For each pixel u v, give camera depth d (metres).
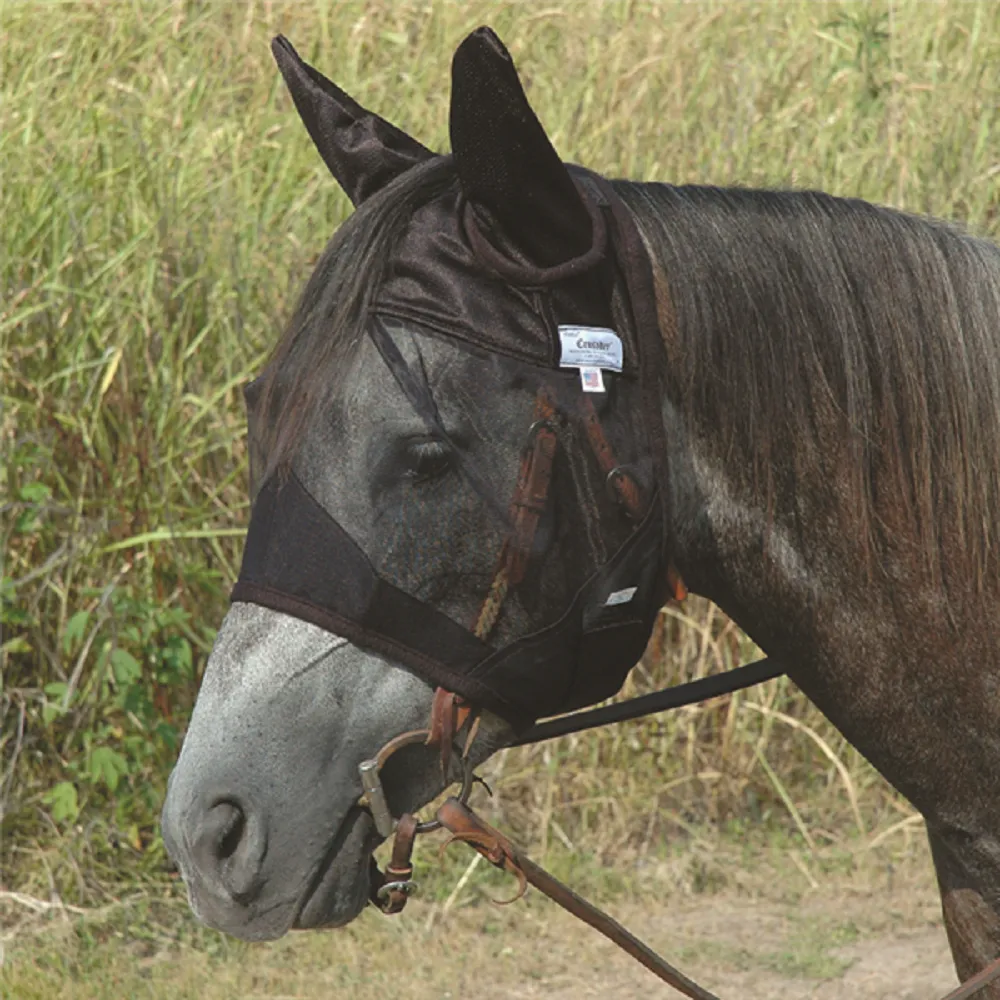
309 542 2.04
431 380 2.02
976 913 2.48
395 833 2.10
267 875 2.07
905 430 2.26
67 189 5.86
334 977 4.94
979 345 2.30
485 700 2.09
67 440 5.45
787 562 2.24
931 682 2.31
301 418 2.04
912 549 2.26
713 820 5.97
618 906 5.45
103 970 4.86
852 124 6.62
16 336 5.57
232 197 5.98
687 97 6.77
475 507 2.03
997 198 6.34
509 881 5.56
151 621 5.22
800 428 2.21
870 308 2.26
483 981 4.96
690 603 5.87
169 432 5.55
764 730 5.83
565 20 7.25
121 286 5.59
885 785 6.09
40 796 5.34
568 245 2.07
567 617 2.09
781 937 5.26
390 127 2.33
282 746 2.06
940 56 7.18
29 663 5.54
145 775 5.45
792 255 2.24
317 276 2.10
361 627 2.04
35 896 5.21
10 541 5.43
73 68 6.62
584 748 5.84
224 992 4.75
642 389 2.11
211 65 6.96
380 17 7.25
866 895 5.55
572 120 6.45
